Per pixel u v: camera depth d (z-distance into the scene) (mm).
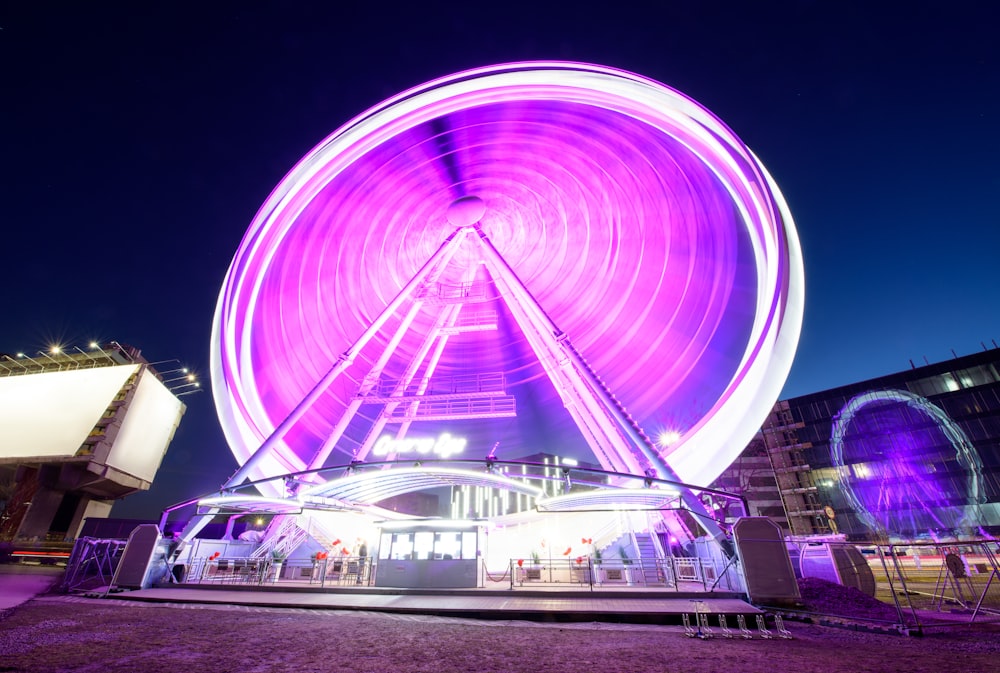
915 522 56406
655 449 18797
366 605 14688
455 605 14297
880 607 13406
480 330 37438
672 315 30859
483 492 53656
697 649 9484
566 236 37000
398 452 28391
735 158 25469
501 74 32906
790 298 22250
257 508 23047
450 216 35156
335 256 34844
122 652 9062
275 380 30172
